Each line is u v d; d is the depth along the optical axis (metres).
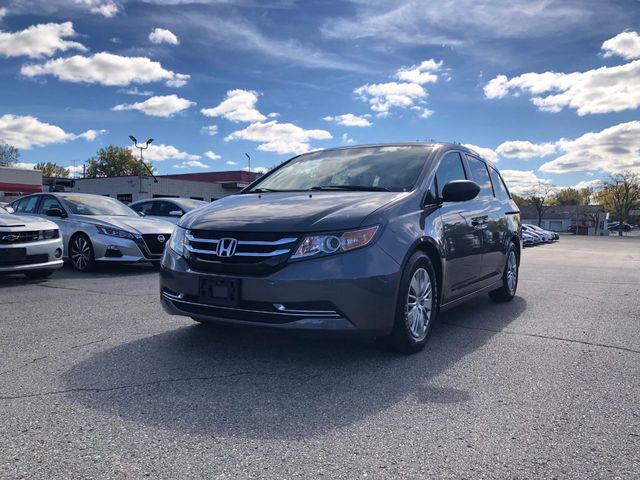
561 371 3.54
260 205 3.92
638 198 99.31
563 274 10.67
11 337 4.28
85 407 2.80
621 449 2.39
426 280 4.06
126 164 87.50
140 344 4.06
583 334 4.64
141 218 9.69
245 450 2.34
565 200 129.25
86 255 8.91
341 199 3.89
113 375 3.33
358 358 3.76
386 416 2.74
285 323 3.36
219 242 3.57
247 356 3.77
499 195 6.21
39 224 7.63
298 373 3.42
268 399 2.95
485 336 4.54
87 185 40.44
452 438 2.48
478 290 5.27
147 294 6.53
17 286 7.25
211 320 3.64
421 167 4.55
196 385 3.16
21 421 2.62
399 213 3.85
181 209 12.42
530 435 2.53
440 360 3.76
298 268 3.35
